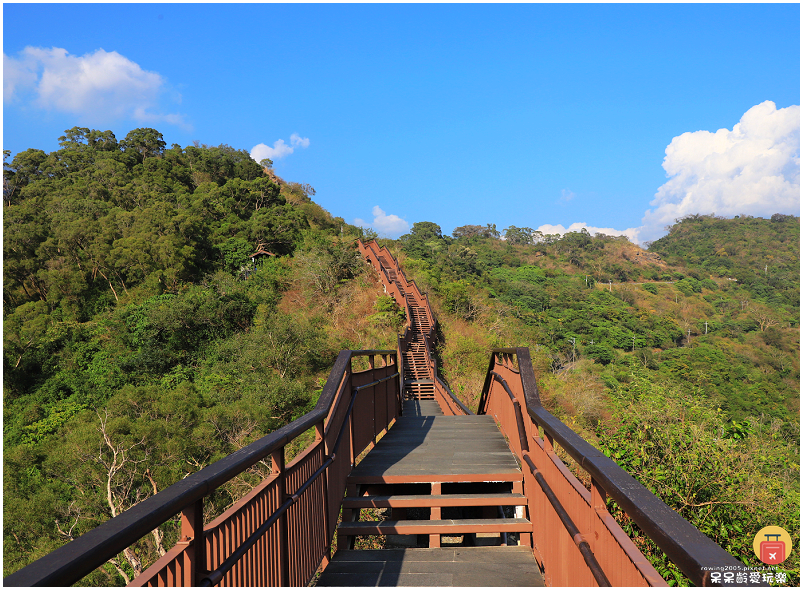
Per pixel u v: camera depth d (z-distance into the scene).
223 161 89.62
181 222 49.66
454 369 26.83
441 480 4.47
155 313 33.16
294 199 87.19
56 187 66.94
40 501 14.27
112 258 44.84
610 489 1.70
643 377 8.50
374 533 3.93
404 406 15.23
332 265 41.62
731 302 127.75
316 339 28.52
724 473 6.68
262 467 14.34
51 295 42.69
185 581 1.61
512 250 165.25
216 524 1.83
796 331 106.75
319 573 3.39
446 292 41.22
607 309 101.06
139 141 88.00
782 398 54.06
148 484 15.41
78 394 30.59
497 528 3.84
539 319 82.44
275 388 21.34
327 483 3.57
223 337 34.72
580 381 29.98
